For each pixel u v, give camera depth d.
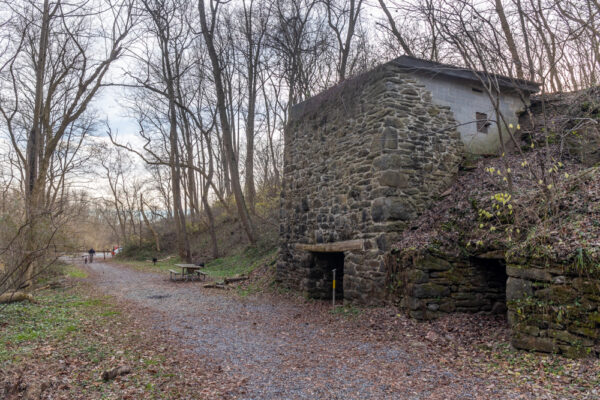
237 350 6.32
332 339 6.89
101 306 10.24
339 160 10.33
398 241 8.47
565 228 5.70
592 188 6.41
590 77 10.08
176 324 8.19
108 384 4.74
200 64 21.39
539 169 7.16
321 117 11.27
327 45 17.41
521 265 5.74
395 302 8.11
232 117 26.91
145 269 22.77
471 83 9.73
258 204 23.53
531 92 10.26
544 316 5.34
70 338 6.75
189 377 5.09
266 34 17.62
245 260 18.97
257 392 4.60
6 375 4.66
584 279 5.01
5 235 9.13
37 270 12.62
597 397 3.91
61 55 12.66
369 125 9.27
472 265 7.65
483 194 7.91
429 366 5.30
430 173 9.05
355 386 4.72
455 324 6.98
